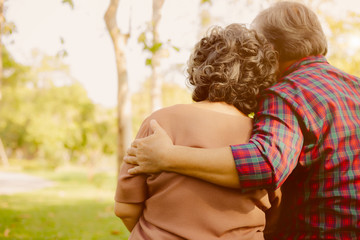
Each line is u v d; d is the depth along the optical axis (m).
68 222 6.91
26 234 5.56
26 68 30.81
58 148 29.94
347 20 4.75
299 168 1.50
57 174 27.42
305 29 1.70
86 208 9.09
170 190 1.38
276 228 1.64
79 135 25.59
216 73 1.50
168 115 1.47
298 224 1.54
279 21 1.73
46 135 28.31
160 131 1.41
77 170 33.28
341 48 4.87
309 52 1.70
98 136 25.17
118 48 5.83
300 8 1.75
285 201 1.59
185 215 1.36
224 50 1.54
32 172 29.91
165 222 1.37
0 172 28.72
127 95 6.16
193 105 1.50
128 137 6.23
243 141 1.45
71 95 28.94
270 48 1.62
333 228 1.45
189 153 1.35
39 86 32.19
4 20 4.23
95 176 22.03
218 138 1.42
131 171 1.44
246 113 1.57
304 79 1.56
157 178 1.40
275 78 1.62
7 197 11.13
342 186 1.45
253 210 1.41
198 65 1.59
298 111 1.45
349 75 1.66
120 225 6.61
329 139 1.47
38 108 31.09
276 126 1.42
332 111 1.48
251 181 1.32
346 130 1.48
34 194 12.57
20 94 32.88
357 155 1.47
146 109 21.30
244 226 1.38
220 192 1.37
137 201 1.44
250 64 1.54
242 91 1.51
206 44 1.60
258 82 1.56
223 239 1.34
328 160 1.46
